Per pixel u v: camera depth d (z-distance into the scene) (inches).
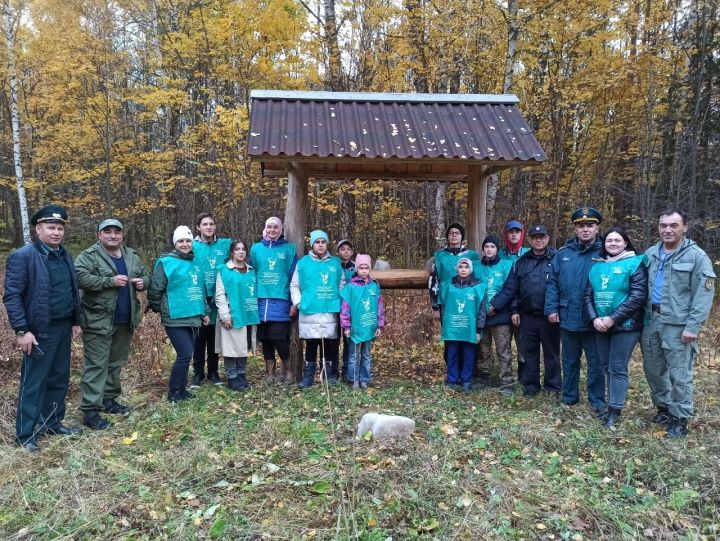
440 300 216.7
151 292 190.4
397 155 184.9
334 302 205.6
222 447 150.4
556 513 117.5
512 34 362.0
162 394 204.2
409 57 407.2
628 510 119.6
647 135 414.3
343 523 110.1
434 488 124.4
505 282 207.0
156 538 107.1
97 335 169.8
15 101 485.7
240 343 203.8
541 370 242.7
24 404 151.2
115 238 173.0
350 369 208.4
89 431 165.2
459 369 221.6
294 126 197.0
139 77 560.4
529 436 157.9
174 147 530.6
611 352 173.8
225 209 483.8
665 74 397.4
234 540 106.3
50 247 154.6
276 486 126.0
